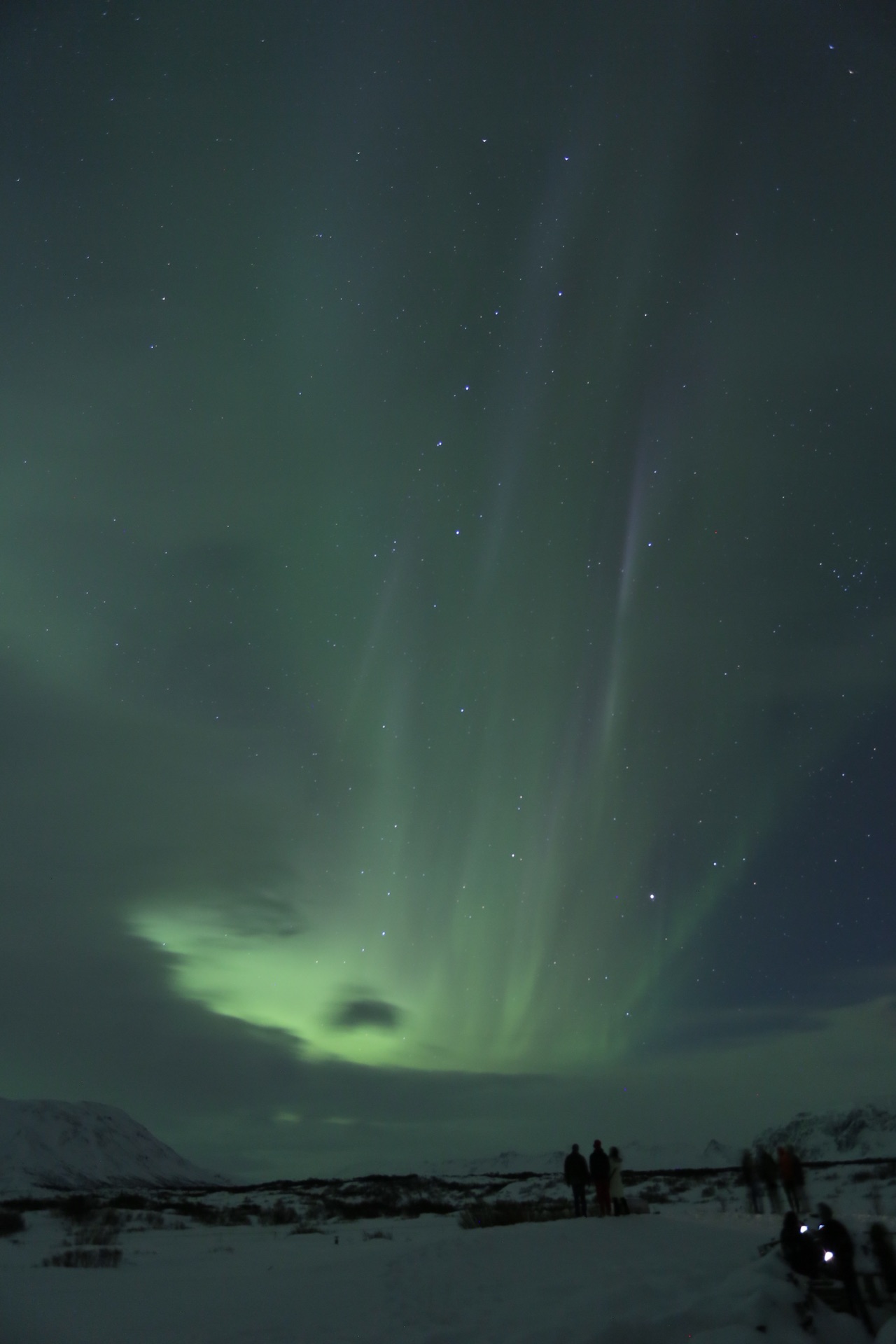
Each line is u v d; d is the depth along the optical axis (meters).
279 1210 49.94
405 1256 15.98
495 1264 14.61
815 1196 37.16
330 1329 10.56
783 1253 10.80
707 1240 16.23
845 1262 10.10
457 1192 77.00
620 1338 8.90
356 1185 99.38
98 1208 57.69
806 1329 9.21
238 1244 27.17
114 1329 11.11
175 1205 68.94
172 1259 21.39
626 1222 19.00
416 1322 10.73
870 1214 21.14
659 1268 13.12
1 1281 16.42
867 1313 9.93
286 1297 13.02
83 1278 17.02
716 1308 9.42
